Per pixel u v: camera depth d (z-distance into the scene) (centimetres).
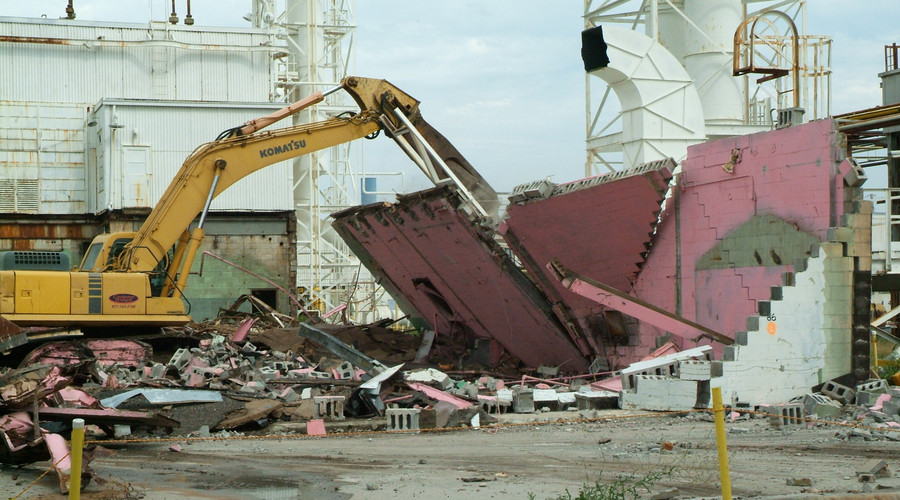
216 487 1273
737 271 2667
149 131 5297
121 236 3309
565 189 2947
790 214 2514
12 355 2947
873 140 3559
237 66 5869
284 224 5416
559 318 3288
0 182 5478
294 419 2152
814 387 2378
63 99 5603
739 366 2302
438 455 1616
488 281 3406
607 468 1419
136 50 5719
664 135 4619
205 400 2053
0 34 5528
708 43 5019
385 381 2380
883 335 3055
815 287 2388
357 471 1415
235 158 3350
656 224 2877
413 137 3359
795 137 2498
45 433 1402
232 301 5316
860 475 1292
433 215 3278
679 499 1123
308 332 3042
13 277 2980
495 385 2666
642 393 2372
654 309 2645
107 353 3077
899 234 3944
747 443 1731
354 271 6700
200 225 3291
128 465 1513
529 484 1267
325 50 6956
